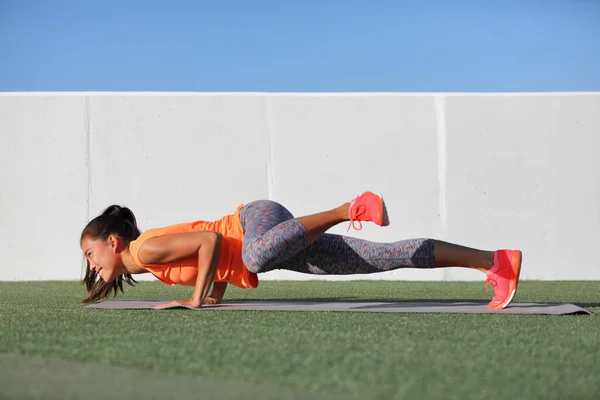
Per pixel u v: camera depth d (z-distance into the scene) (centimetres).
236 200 610
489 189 614
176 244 287
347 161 612
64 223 601
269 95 611
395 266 298
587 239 612
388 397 131
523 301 375
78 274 600
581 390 139
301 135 612
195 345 190
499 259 293
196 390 137
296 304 320
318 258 297
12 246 596
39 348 186
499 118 615
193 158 609
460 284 547
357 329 225
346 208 279
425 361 167
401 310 290
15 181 598
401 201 612
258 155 612
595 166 614
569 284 550
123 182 606
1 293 436
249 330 221
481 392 136
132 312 280
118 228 300
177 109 609
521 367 161
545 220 614
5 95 597
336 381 145
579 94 613
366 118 613
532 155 614
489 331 222
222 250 298
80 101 604
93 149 604
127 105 607
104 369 158
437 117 614
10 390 137
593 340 204
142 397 131
